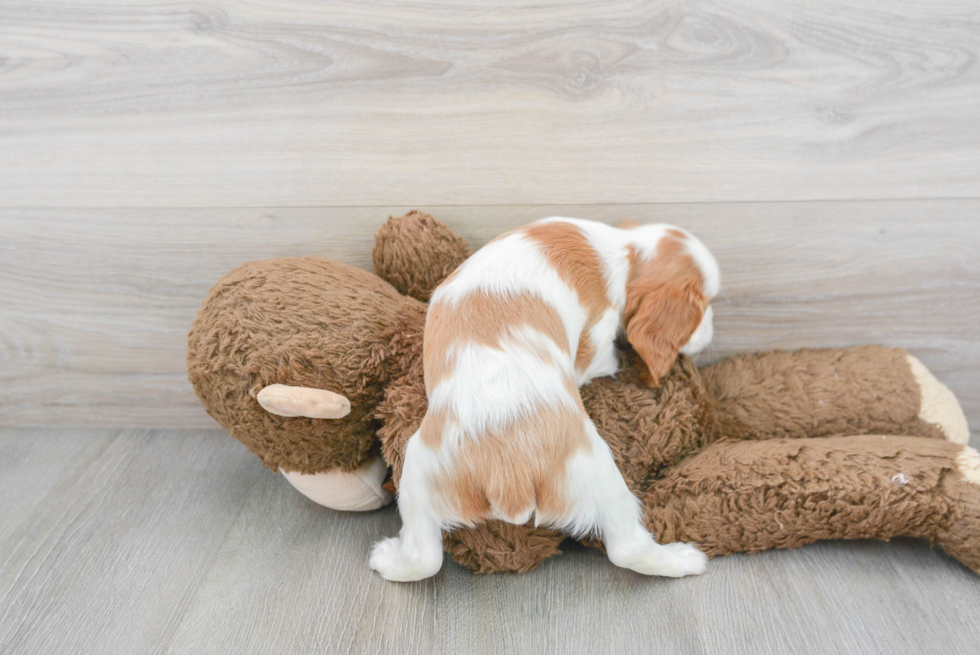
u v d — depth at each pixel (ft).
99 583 3.71
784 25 3.73
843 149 4.00
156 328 4.66
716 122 3.97
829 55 3.79
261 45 3.84
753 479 3.60
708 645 3.23
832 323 4.49
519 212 4.25
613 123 3.98
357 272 3.98
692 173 4.10
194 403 4.93
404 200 4.22
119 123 4.05
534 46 3.80
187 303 4.56
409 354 3.74
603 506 3.32
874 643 3.21
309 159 4.12
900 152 3.99
